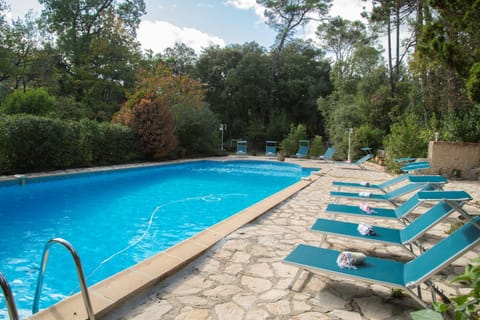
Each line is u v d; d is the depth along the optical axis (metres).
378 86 18.72
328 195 7.21
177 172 13.39
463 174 9.95
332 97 22.59
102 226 5.54
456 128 10.80
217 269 3.14
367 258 2.67
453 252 2.16
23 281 3.49
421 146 11.54
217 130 20.80
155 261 3.17
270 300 2.54
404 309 2.42
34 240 4.77
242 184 10.62
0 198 7.26
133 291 2.55
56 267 3.87
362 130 17.08
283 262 2.58
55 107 16.20
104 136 12.33
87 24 22.73
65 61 22.42
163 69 18.09
